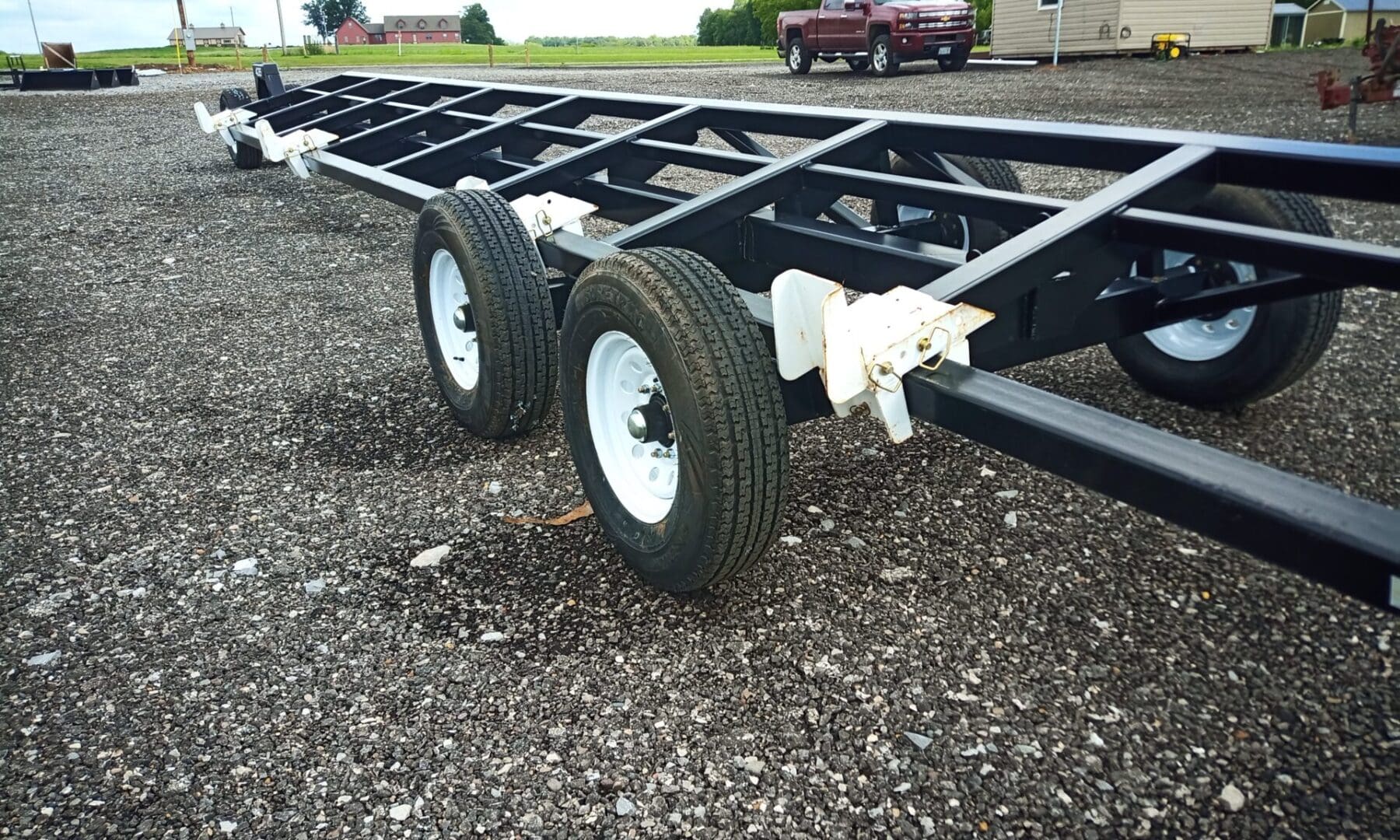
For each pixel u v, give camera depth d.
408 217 8.23
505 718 2.35
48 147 13.03
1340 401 3.90
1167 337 3.88
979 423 2.01
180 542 3.22
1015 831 1.98
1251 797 2.04
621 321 2.55
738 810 2.05
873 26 19.44
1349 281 2.19
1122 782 2.09
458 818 2.06
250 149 10.41
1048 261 2.46
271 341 5.25
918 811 2.03
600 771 2.17
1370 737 2.19
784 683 2.44
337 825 2.05
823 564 2.95
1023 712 2.30
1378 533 1.40
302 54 73.00
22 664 2.61
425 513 3.37
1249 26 22.23
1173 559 2.90
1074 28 22.34
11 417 4.34
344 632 2.71
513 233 3.48
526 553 3.09
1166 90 13.86
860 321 2.16
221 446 3.98
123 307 5.95
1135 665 2.45
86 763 2.24
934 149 3.71
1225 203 3.35
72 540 3.26
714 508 2.38
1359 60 19.59
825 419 3.97
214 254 7.19
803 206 4.07
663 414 2.64
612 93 5.74
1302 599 2.69
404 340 5.21
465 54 62.12
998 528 3.11
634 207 4.70
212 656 2.62
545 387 3.60
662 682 2.46
